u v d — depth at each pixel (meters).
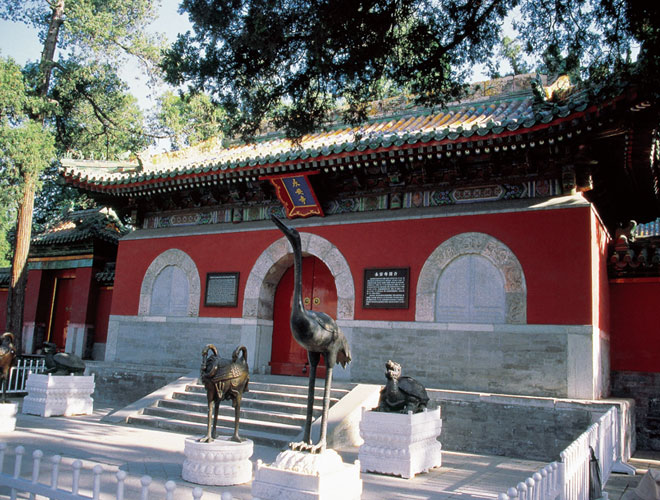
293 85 11.04
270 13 9.68
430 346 13.77
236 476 8.32
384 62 10.82
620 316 14.49
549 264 12.82
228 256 17.27
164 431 12.60
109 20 22.20
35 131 18.73
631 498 6.03
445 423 12.55
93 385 14.98
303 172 15.20
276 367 16.72
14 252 20.81
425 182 14.88
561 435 11.45
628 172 13.82
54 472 5.44
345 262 15.30
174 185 17.12
